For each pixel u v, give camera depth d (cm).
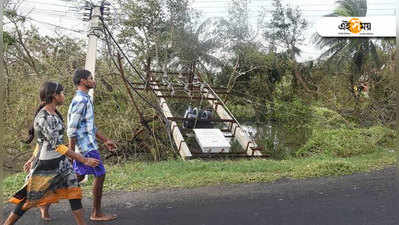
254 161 761
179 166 698
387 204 462
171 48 1764
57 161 338
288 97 1666
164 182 574
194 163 725
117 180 579
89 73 388
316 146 1056
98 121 1084
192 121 1011
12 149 995
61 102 346
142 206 459
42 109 338
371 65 1712
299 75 1759
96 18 895
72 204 349
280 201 479
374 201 476
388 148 1016
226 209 447
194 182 573
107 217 409
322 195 507
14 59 1227
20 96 1073
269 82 1730
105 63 1205
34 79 1120
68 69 1175
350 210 442
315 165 676
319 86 1709
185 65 1741
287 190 533
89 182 572
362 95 1616
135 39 1761
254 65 1736
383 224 393
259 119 1628
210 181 579
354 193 515
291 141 1322
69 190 346
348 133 1062
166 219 412
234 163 732
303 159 829
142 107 1153
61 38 1299
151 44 1739
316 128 1239
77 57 1220
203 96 1180
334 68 1792
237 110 1678
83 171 380
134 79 1292
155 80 1248
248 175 621
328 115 1334
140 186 552
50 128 326
